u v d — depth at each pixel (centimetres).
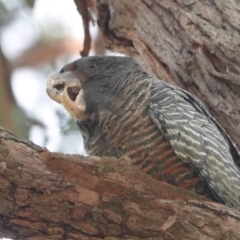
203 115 1042
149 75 1125
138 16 1269
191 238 812
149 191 823
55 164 796
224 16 1152
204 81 1145
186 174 963
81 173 803
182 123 983
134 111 1020
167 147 974
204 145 972
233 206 960
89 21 1427
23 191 820
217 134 1016
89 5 1408
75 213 823
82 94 1105
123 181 812
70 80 1124
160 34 1223
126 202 819
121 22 1295
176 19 1203
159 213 816
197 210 822
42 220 830
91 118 1091
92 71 1131
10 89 1641
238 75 1105
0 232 841
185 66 1170
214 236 812
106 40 1346
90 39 1420
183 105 1017
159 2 1234
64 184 818
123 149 1008
